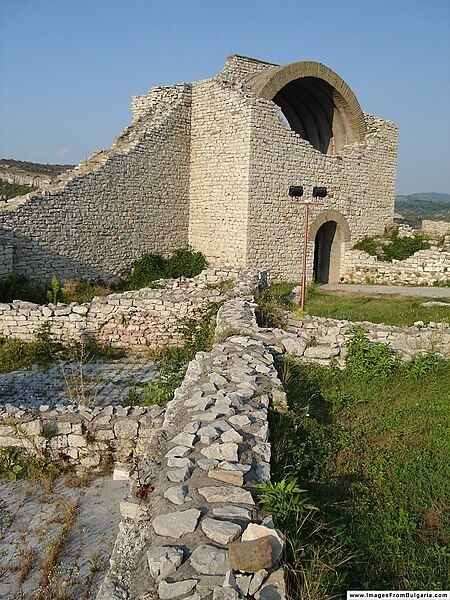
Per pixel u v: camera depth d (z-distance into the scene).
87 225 18.94
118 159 19.75
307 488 5.15
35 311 11.93
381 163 25.02
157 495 3.82
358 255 23.92
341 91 23.45
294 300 16.58
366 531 4.72
